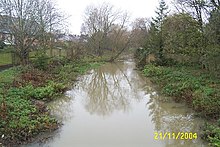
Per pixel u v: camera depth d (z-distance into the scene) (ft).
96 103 50.60
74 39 168.04
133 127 35.83
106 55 164.25
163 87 57.88
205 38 62.34
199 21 69.05
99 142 30.78
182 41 74.74
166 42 87.86
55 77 70.33
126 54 190.60
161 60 93.20
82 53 131.13
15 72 65.26
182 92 48.42
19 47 80.79
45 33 95.76
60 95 53.83
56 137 31.96
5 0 79.20
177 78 60.70
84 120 39.06
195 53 67.62
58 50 120.37
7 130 30.83
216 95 42.14
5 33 84.94
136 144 30.14
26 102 42.14
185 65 83.82
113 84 73.61
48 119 36.35
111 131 34.27
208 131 30.89
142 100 52.16
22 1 80.64
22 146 29.01
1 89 47.03
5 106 37.35
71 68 91.86
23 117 34.96
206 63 59.77
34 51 94.43
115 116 41.16
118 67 117.60
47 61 80.89
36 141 30.45
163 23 95.61
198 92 45.11
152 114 41.88
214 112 36.83
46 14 96.32
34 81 59.11
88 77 85.05
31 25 82.38
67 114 42.32
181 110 42.73
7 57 81.66
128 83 74.49
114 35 166.71
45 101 47.96
